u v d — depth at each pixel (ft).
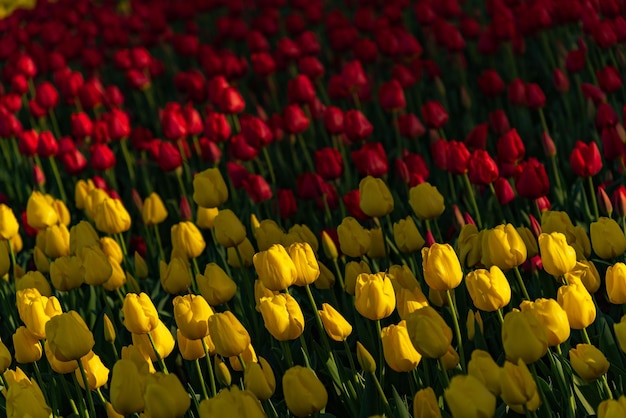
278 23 50.01
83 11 53.62
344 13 53.36
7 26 53.36
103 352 20.88
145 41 47.19
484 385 12.91
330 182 27.91
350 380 17.56
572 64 32.07
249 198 28.25
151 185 33.22
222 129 29.40
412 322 14.14
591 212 25.63
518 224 24.90
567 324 14.43
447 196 26.63
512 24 36.29
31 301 16.92
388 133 34.12
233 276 23.68
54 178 34.73
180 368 21.39
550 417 14.49
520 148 24.30
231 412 12.75
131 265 23.93
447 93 38.70
